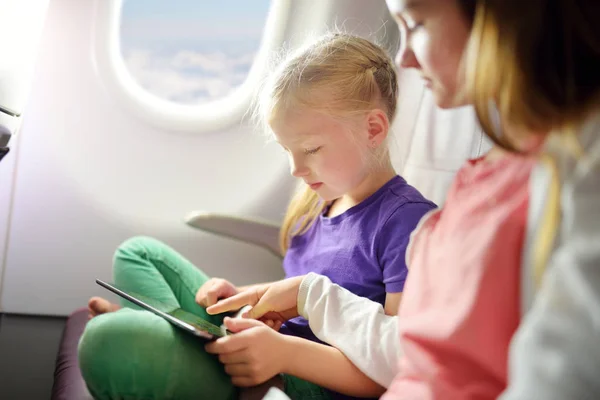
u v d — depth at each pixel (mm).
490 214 625
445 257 650
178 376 832
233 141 1539
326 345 983
